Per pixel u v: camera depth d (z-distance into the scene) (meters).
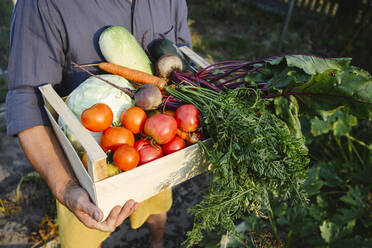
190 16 7.21
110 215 1.29
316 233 2.56
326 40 6.45
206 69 1.72
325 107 1.38
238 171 1.29
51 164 1.42
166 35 1.85
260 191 1.31
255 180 1.33
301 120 3.29
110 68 1.53
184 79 1.59
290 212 2.65
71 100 1.44
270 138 1.26
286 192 1.32
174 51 1.74
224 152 1.30
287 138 1.27
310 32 6.92
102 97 1.43
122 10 1.64
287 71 1.49
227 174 1.24
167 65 1.59
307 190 2.72
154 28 1.77
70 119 1.27
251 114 1.33
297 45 6.29
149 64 1.67
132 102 1.50
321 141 3.46
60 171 1.41
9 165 3.24
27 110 1.44
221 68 1.77
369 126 3.69
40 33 1.46
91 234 1.85
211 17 7.31
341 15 6.68
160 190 1.41
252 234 2.37
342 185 2.96
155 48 1.72
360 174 3.00
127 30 1.61
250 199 1.29
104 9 1.58
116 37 1.52
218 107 1.37
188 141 1.42
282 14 7.69
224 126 1.28
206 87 1.68
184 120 1.35
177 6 1.88
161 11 1.79
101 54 1.63
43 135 1.47
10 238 2.60
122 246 2.65
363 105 1.30
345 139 3.51
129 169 1.22
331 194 3.14
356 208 2.78
